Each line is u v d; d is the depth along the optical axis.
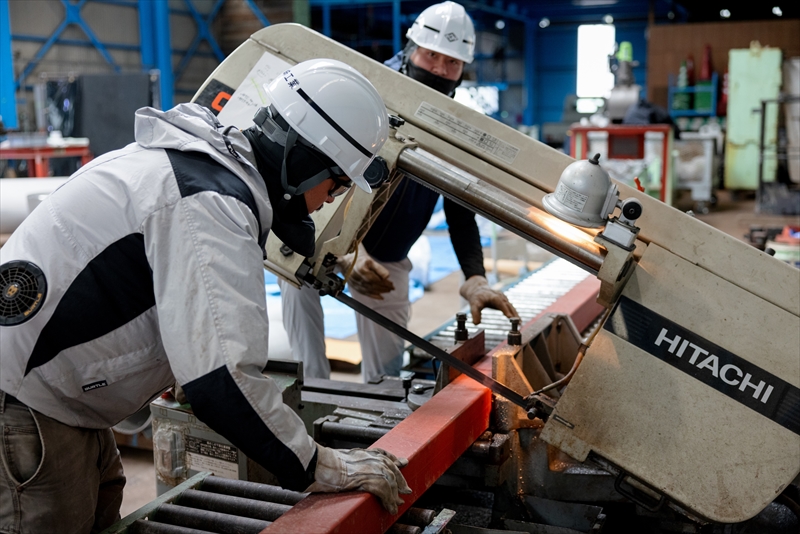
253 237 1.32
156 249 1.28
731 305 1.62
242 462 1.95
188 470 2.04
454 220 2.97
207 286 1.25
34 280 1.35
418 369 3.21
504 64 18.84
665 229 1.67
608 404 1.69
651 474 1.66
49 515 1.46
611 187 1.59
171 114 1.43
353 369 4.50
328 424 2.13
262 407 1.25
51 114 8.93
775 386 1.59
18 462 1.42
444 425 1.81
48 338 1.37
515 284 4.08
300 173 1.43
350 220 1.92
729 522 1.63
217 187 1.31
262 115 1.44
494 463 2.03
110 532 1.58
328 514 1.35
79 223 1.35
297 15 13.14
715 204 10.99
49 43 11.62
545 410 1.83
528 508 2.13
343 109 1.43
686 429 1.64
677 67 14.25
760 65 11.08
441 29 2.66
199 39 13.46
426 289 6.62
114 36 12.48
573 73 19.89
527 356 2.33
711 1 17.27
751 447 1.61
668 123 8.29
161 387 1.55
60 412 1.43
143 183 1.32
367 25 14.45
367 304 3.27
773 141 11.12
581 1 17.41
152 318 1.41
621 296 1.69
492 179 1.87
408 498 1.62
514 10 17.33
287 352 2.96
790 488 2.02
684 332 1.64
